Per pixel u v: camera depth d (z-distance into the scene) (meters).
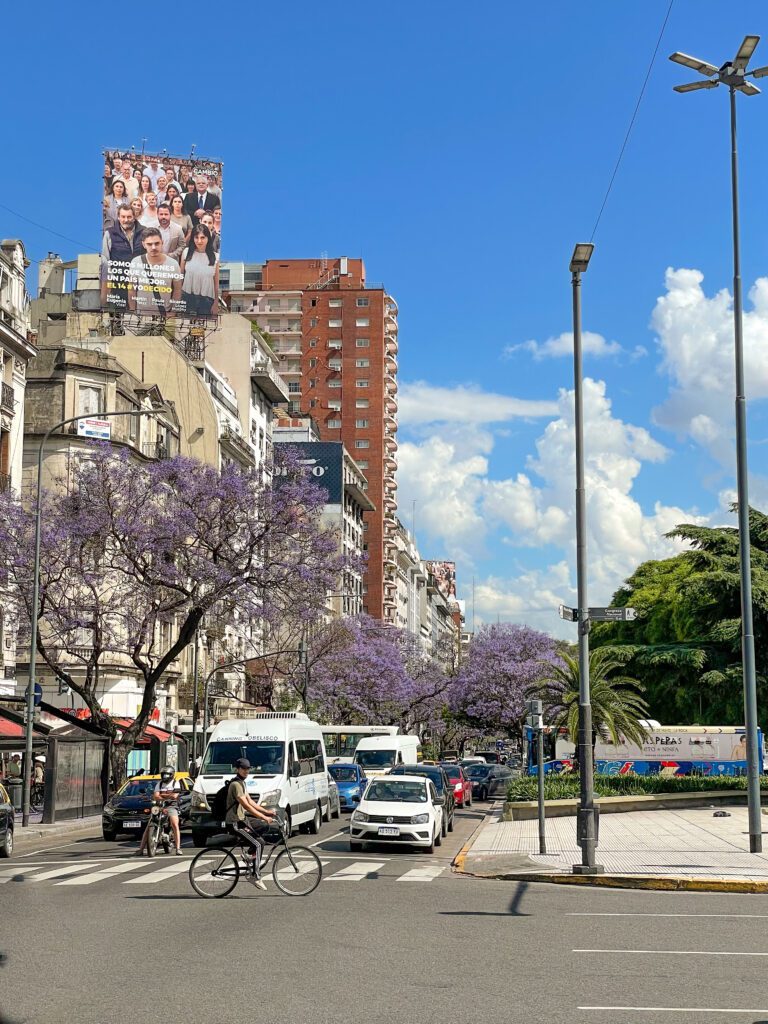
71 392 57.00
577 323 22.14
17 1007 9.03
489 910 15.59
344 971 10.65
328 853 26.33
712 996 9.59
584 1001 9.33
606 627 60.88
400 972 10.62
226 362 87.00
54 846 28.81
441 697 94.12
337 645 75.56
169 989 9.75
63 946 12.08
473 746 171.75
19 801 38.09
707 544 46.81
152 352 72.69
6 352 46.00
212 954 11.57
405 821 26.88
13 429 46.50
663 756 45.88
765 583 44.09
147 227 82.25
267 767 29.56
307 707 64.75
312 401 136.00
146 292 81.75
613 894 18.12
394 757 50.19
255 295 139.75
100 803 39.09
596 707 42.25
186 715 65.44
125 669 56.56
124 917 14.48
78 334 76.38
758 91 24.66
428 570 180.75
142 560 40.28
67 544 40.19
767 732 45.06
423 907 15.86
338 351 136.50
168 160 83.25
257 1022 8.51
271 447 95.81
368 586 130.38
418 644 109.62
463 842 30.22
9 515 40.09
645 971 10.75
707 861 22.25
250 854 16.97
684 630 49.41
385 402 138.12
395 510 145.62
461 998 9.42
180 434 70.94
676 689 45.41
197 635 54.47
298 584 41.31
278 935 12.92
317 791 33.22
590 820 20.39
